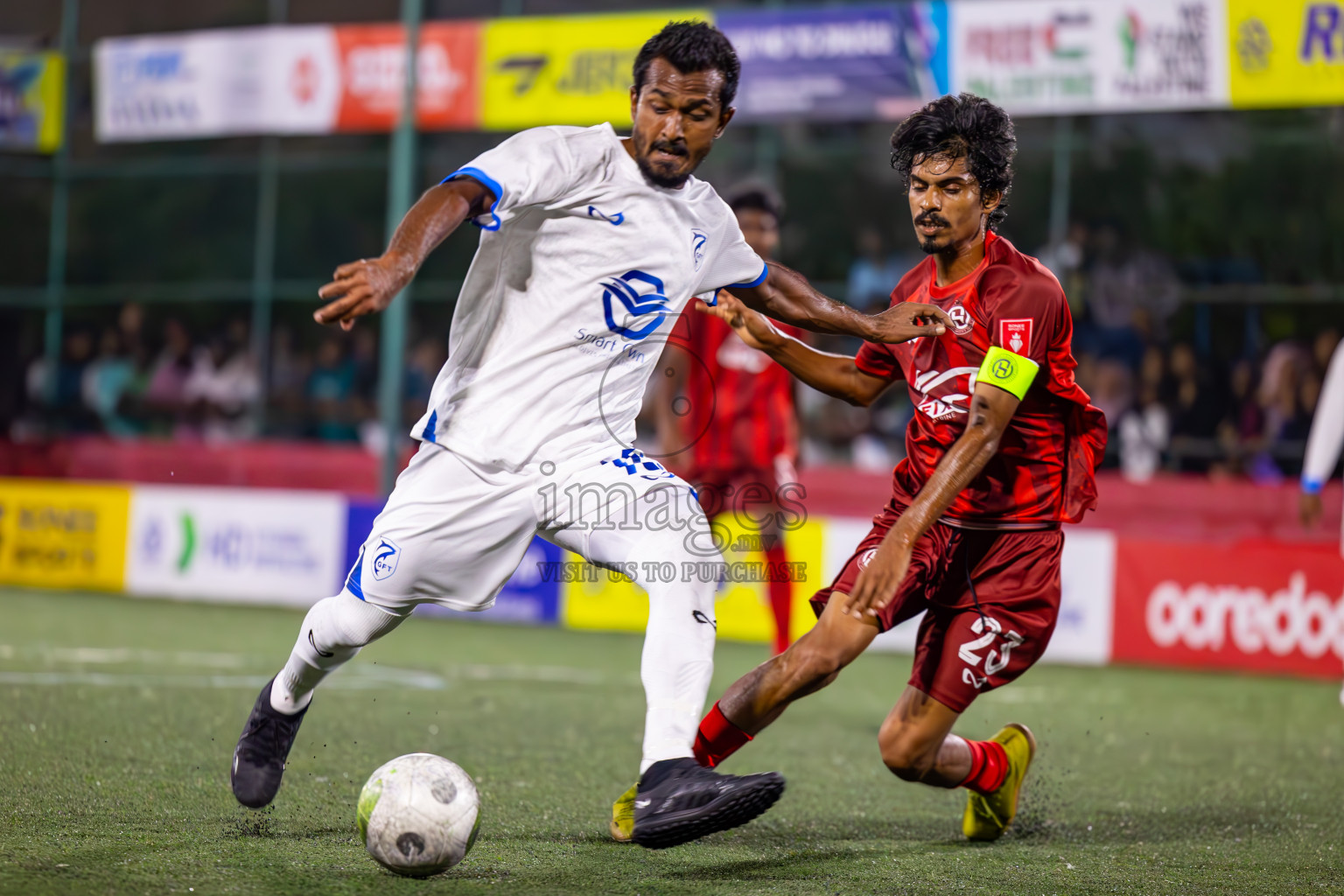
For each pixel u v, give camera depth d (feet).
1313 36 106.22
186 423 162.09
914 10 115.85
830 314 39.60
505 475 35.40
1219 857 40.98
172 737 53.78
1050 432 40.65
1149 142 145.28
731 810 31.45
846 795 49.55
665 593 34.81
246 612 107.76
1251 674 94.84
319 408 157.48
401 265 30.66
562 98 122.72
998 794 41.98
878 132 155.94
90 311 168.25
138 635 90.27
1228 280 141.90
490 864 36.19
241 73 132.16
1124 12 110.93
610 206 35.17
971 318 39.27
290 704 38.32
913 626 102.22
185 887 32.17
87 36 156.56
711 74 34.24
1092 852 41.19
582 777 50.55
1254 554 95.76
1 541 123.03
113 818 39.24
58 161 150.82
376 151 172.86
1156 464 133.08
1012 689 84.48
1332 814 48.49
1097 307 140.77
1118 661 98.48
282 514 116.57
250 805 38.29
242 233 179.32
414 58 123.13
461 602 36.58
